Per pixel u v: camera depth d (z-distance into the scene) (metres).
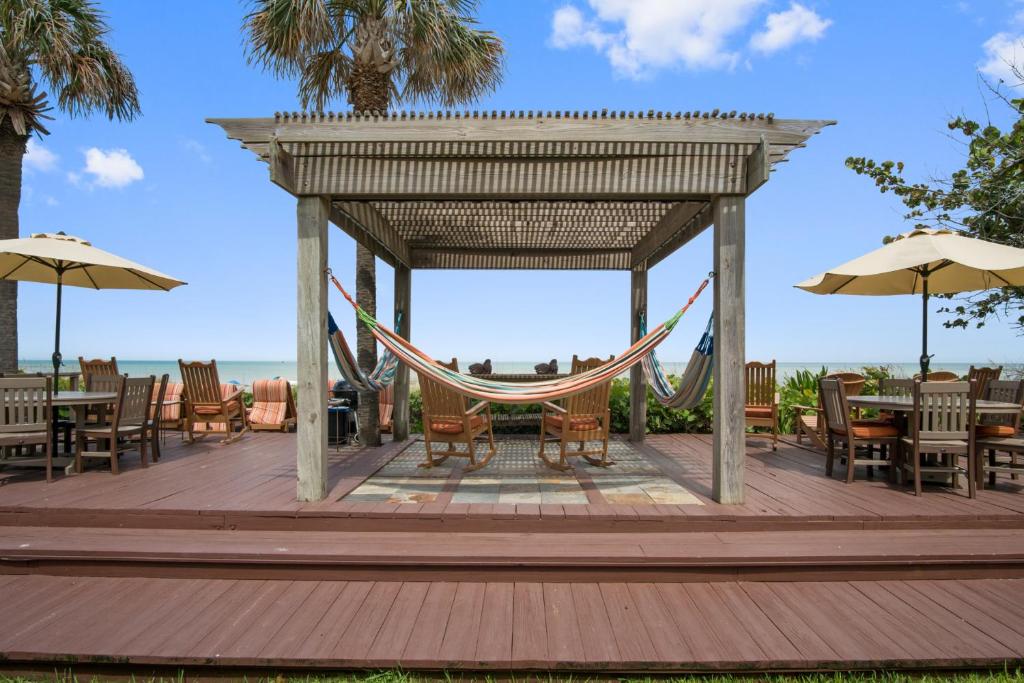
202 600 2.93
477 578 3.16
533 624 2.67
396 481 4.71
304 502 3.86
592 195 4.01
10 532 3.55
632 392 7.09
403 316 7.16
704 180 3.91
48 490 4.18
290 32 6.41
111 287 6.59
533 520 3.60
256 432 7.62
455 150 3.90
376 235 5.64
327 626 2.65
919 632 2.59
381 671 2.36
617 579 3.15
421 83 7.74
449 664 2.35
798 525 3.61
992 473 4.57
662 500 4.05
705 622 2.69
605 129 3.78
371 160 3.95
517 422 7.60
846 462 5.04
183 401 6.85
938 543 3.36
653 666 2.33
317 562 3.16
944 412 4.23
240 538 3.47
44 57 7.86
